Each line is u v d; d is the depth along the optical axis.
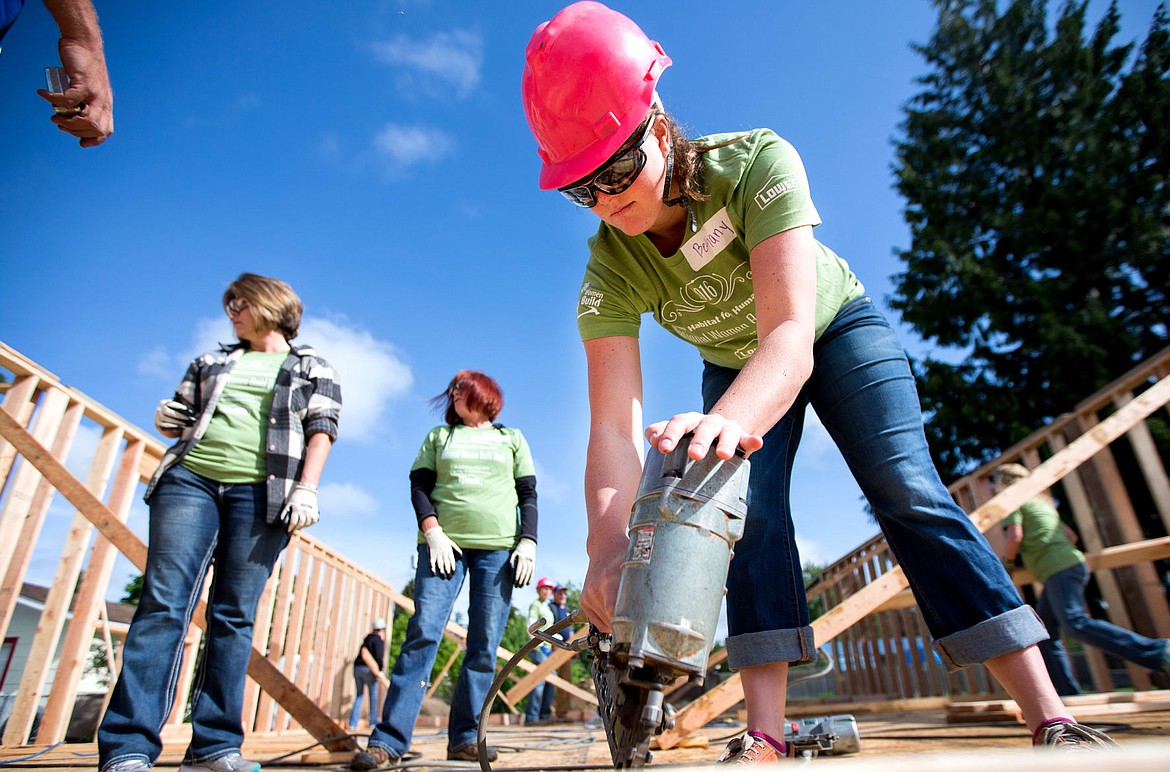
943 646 1.36
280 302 2.63
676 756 2.44
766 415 1.04
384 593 7.62
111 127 1.72
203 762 2.15
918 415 1.51
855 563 7.62
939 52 19.52
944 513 1.37
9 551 3.43
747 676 1.42
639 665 0.81
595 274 1.65
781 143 1.42
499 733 5.18
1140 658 3.64
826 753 2.09
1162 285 15.16
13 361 3.54
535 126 1.37
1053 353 14.45
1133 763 0.35
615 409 1.50
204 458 2.30
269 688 2.94
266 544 2.34
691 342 1.79
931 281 17.20
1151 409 3.75
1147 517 11.23
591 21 1.33
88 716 7.99
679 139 1.40
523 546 3.17
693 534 0.87
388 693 2.81
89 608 3.78
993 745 2.14
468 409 3.34
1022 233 16.33
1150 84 16.27
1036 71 17.88
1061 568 4.00
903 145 19.48
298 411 2.49
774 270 1.25
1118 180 15.99
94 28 1.62
